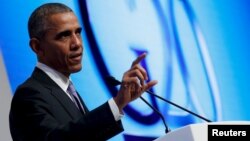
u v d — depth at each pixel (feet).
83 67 22.09
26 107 12.68
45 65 13.71
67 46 13.44
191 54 26.68
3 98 19.69
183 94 25.68
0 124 19.54
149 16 25.31
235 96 28.22
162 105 24.40
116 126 11.68
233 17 29.48
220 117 27.17
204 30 27.71
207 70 27.20
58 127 11.90
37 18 13.65
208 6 28.27
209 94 26.86
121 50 23.80
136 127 23.02
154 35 25.31
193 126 9.86
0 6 20.25
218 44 28.22
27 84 13.17
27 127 12.50
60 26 13.42
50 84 13.38
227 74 28.17
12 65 20.06
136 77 11.28
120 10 24.18
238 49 29.19
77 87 21.76
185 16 26.89
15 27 20.43
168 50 25.67
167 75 25.26
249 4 30.66
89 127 11.67
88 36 22.58
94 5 23.16
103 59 22.94
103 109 11.71
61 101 13.08
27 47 20.57
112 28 23.66
